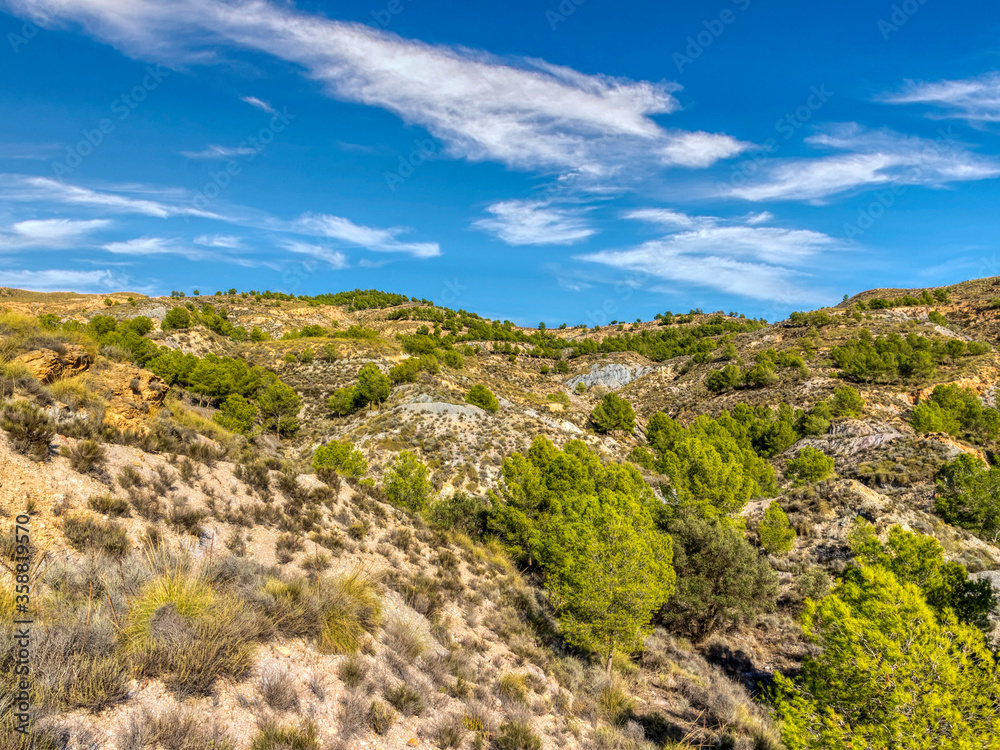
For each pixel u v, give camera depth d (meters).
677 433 64.88
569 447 38.38
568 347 163.75
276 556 10.79
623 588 14.62
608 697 13.06
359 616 9.44
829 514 33.16
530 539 23.33
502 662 12.17
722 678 16.80
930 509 33.78
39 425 9.09
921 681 7.92
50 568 6.73
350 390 61.25
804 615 9.88
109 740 4.76
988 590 13.38
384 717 7.30
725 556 20.23
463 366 94.69
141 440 11.85
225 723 5.70
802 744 8.65
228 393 50.25
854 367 77.69
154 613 6.36
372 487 19.41
